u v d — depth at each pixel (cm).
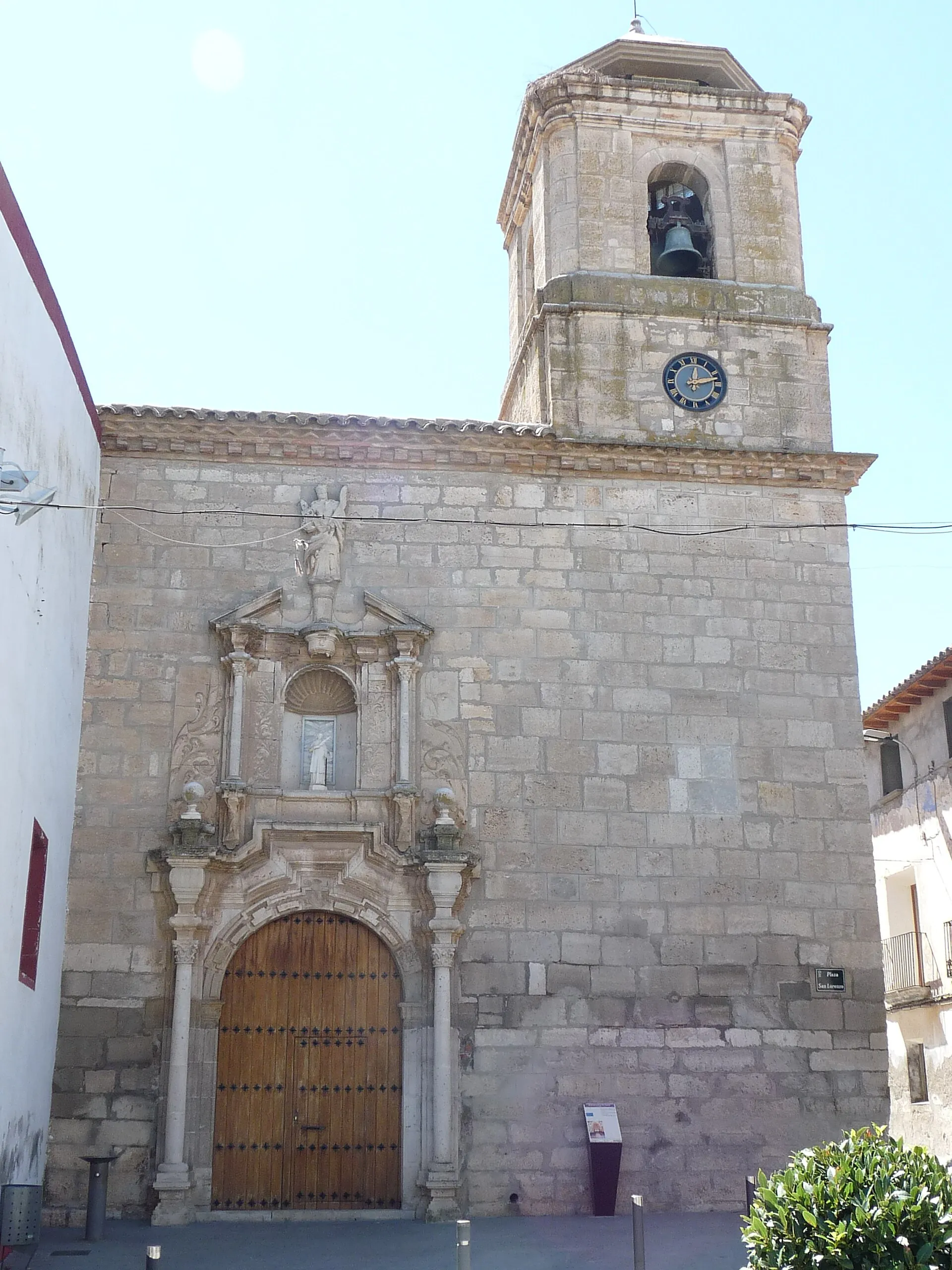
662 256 2372
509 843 1975
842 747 2080
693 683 2078
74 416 1850
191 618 2030
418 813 1977
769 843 2022
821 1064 1941
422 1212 1814
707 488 2177
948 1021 2931
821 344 2297
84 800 1931
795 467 2188
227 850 1908
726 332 2277
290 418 2089
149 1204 1797
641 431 2198
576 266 2298
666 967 1952
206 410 2077
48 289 1647
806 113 2450
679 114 2408
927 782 3056
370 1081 1891
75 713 1914
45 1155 1775
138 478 2080
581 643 2075
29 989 1634
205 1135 1831
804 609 2138
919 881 3097
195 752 1970
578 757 2023
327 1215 1817
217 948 1898
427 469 2134
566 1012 1919
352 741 2020
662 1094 1903
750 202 2383
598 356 2225
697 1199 1869
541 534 2119
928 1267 1049
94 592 2017
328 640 2008
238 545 2067
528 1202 1842
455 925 1905
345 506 2092
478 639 2061
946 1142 2919
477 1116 1869
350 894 1938
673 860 1997
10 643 1479
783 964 1975
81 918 1888
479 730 2020
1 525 1416
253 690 2002
